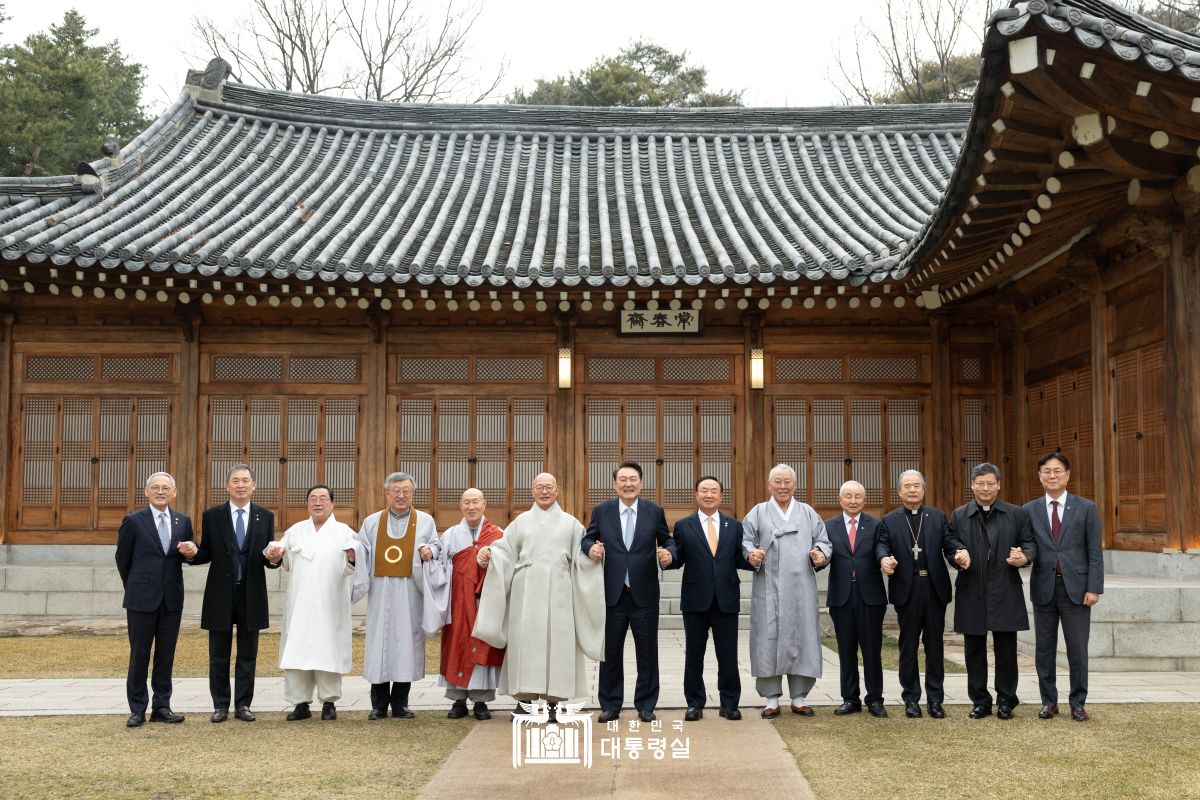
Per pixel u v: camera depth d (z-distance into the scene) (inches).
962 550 299.0
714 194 626.5
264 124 724.7
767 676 308.2
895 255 497.4
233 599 310.3
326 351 578.2
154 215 561.3
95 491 567.2
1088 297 482.6
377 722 308.0
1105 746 262.5
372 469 571.2
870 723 297.4
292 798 226.1
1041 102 321.7
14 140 1237.1
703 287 508.1
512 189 645.9
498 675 314.8
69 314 570.9
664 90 1547.7
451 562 319.9
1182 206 386.9
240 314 575.2
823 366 580.4
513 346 577.9
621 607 308.0
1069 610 296.4
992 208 396.2
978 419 581.6
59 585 530.6
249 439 573.3
